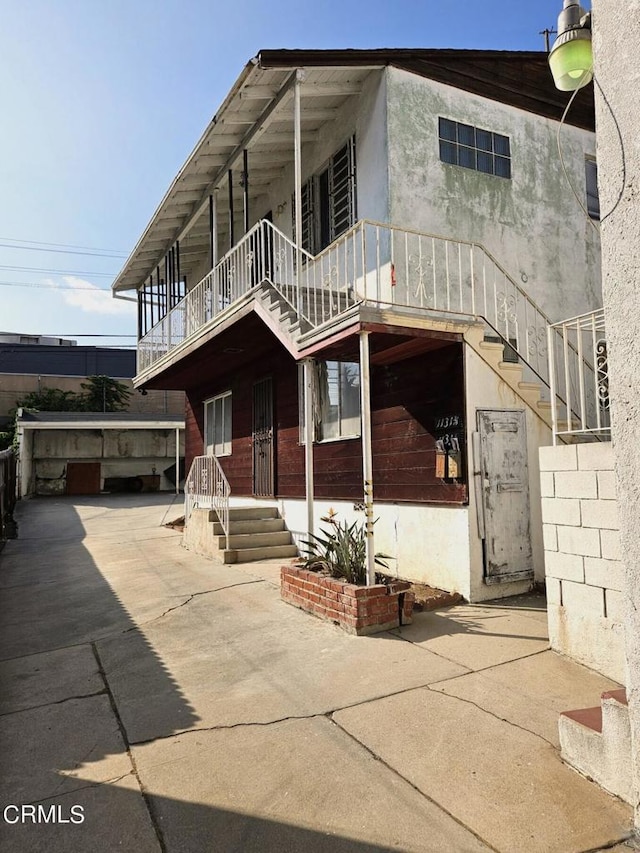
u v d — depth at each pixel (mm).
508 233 8664
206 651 4984
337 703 3803
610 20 2779
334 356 6582
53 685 4508
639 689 2516
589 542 4109
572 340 8836
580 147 9727
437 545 6395
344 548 5645
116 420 24047
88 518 15805
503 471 6227
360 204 8164
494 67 8789
